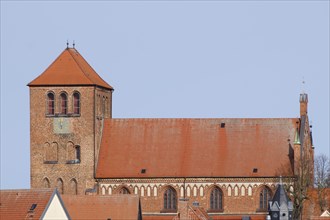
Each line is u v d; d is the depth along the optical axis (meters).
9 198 189.62
